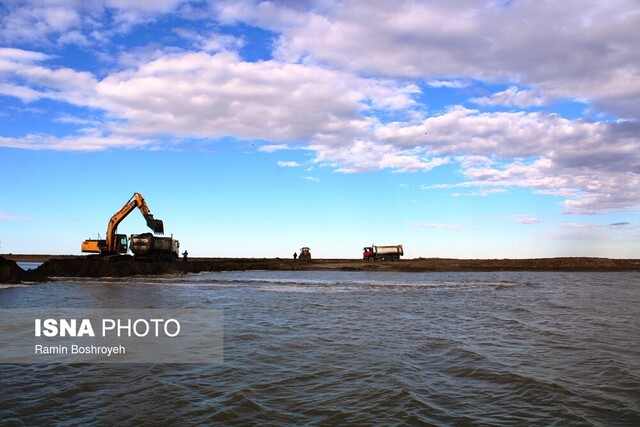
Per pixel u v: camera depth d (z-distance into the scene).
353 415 7.66
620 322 18.94
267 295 30.34
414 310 22.78
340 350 12.70
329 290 35.12
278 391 8.92
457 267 73.25
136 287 35.72
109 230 51.41
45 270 47.72
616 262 80.69
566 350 13.05
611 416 7.66
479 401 8.41
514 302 27.31
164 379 9.67
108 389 8.98
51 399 8.37
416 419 7.48
